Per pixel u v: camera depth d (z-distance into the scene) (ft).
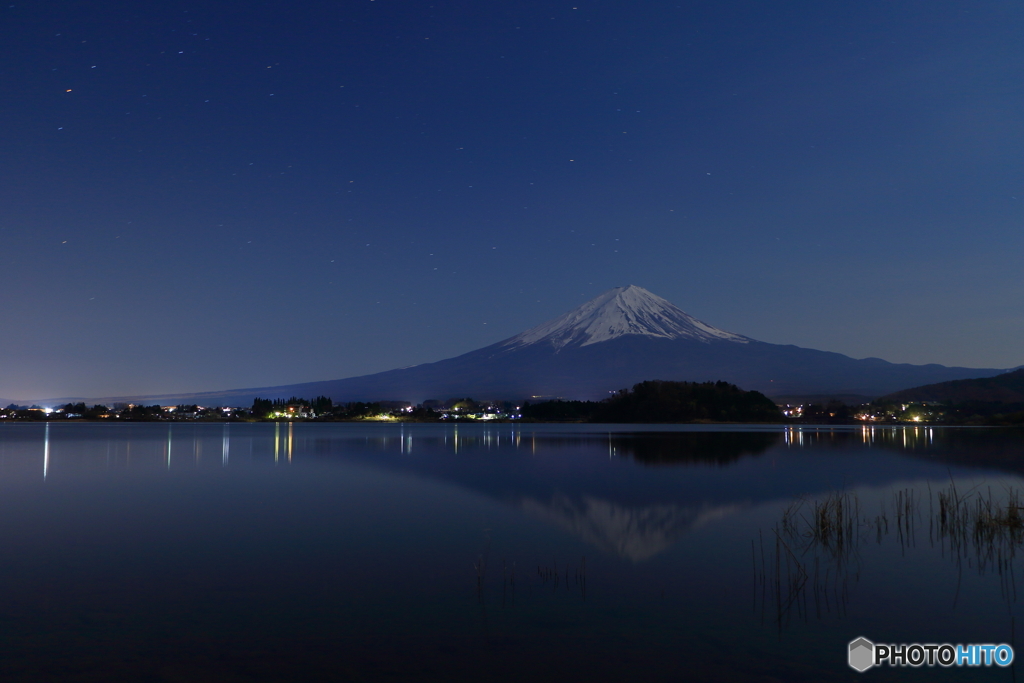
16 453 204.23
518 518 81.51
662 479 124.77
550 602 47.44
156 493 106.32
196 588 50.75
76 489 111.65
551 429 524.11
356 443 281.95
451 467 153.79
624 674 35.78
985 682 34.94
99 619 43.75
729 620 43.80
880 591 49.57
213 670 36.01
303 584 51.83
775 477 128.77
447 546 65.10
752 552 62.28
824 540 66.85
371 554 61.77
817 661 37.63
